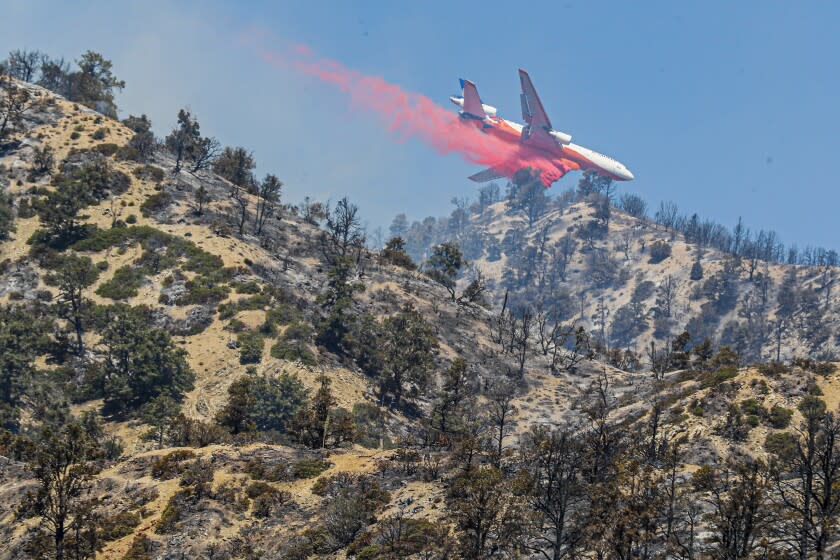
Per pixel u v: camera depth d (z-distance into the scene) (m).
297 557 56.72
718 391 75.56
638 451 62.00
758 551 44.00
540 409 110.06
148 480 66.25
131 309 115.06
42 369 105.88
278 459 70.62
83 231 135.62
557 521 49.59
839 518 45.19
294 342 115.88
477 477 57.50
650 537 45.66
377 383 114.69
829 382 74.06
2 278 122.81
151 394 100.88
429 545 53.94
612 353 140.00
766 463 59.47
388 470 67.19
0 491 64.31
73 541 56.78
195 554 57.22
